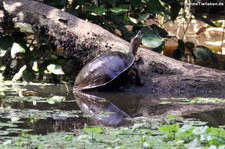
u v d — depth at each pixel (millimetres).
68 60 12320
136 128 6879
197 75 11039
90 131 6543
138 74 10875
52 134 6551
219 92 10922
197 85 10930
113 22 13148
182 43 14023
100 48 11375
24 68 11984
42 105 8922
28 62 12141
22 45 11898
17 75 11945
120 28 13117
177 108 8945
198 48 13812
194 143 5945
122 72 10688
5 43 11953
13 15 11719
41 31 11633
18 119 7609
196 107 9055
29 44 12633
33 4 11805
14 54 11695
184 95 10555
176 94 10688
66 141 6113
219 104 9430
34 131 6781
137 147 5859
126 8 13086
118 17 13031
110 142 6074
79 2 12969
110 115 8148
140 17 13320
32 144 5984
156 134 6531
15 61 12484
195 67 11219
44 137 6340
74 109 8633
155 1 13672
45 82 11984
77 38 11445
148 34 12133
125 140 6191
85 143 6020
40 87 11250
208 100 9883
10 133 6637
